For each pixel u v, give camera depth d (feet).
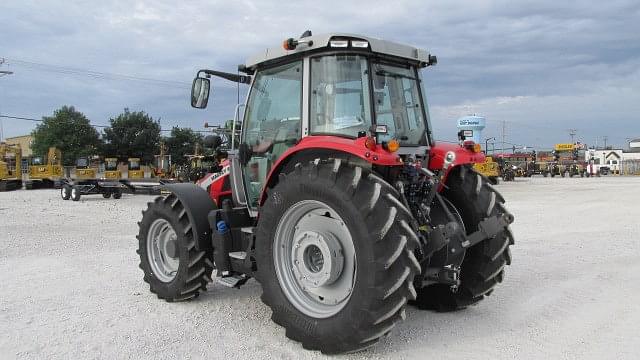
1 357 12.61
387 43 14.69
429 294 16.34
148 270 18.24
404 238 11.94
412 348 13.15
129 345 13.38
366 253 11.95
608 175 179.52
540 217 40.32
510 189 80.69
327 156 14.28
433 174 14.85
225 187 18.43
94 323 15.14
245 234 16.14
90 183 60.59
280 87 16.08
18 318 15.55
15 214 44.65
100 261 23.95
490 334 14.16
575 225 35.42
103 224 37.93
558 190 76.28
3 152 85.61
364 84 14.28
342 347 12.45
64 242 29.40
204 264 17.07
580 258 23.99
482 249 15.58
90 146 186.70
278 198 13.79
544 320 15.26
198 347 13.25
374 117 14.19
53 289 18.92
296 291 13.79
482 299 16.03
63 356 12.67
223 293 18.54
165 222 17.99
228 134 18.51
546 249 26.37
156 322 15.25
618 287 18.79
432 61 16.34
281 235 14.02
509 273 21.20
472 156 15.79
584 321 15.08
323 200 12.77
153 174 96.48
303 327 13.10
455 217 15.44
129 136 183.42
